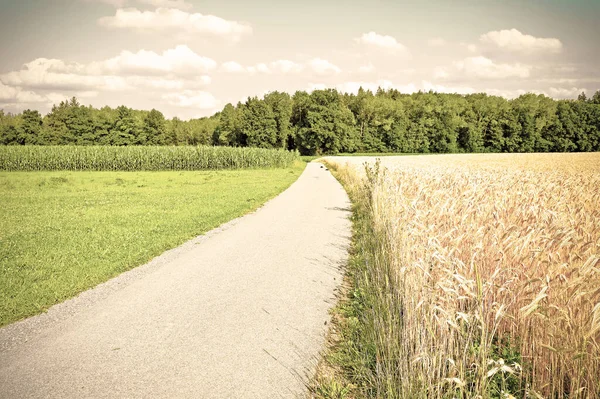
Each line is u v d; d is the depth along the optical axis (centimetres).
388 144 10644
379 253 712
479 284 325
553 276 383
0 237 1061
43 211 1504
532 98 10912
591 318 294
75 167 4288
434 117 10488
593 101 11225
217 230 1168
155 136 9862
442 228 625
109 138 9338
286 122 9725
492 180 1231
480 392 320
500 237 494
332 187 2467
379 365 378
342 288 680
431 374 341
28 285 694
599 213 707
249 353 464
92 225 1221
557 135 9981
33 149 4356
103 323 548
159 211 1474
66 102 9550
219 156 4316
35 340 500
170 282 717
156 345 484
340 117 9750
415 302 417
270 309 593
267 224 1254
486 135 10400
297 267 800
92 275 747
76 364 441
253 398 378
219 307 601
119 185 2541
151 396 381
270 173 3675
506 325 465
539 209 646
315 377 415
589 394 305
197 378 412
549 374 338
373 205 1094
